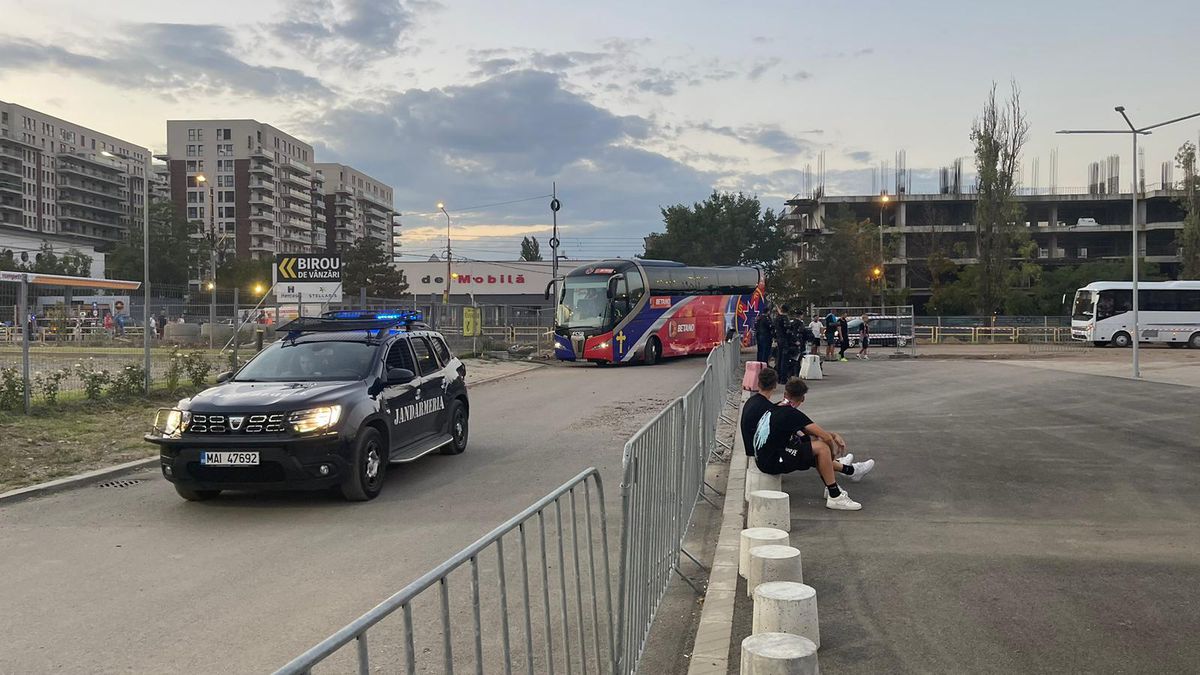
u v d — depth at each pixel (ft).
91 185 435.53
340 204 508.53
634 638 14.05
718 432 41.16
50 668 14.42
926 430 40.65
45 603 17.69
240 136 428.15
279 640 15.58
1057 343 151.74
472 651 14.85
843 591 17.75
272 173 440.04
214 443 25.46
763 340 73.67
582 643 11.47
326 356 30.42
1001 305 201.16
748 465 27.99
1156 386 61.87
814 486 28.32
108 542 22.52
